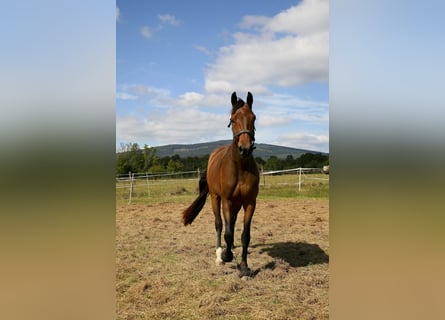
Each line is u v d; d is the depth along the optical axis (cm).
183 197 1278
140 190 1402
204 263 488
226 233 434
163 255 524
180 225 755
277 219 789
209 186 518
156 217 855
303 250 535
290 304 354
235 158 411
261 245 576
